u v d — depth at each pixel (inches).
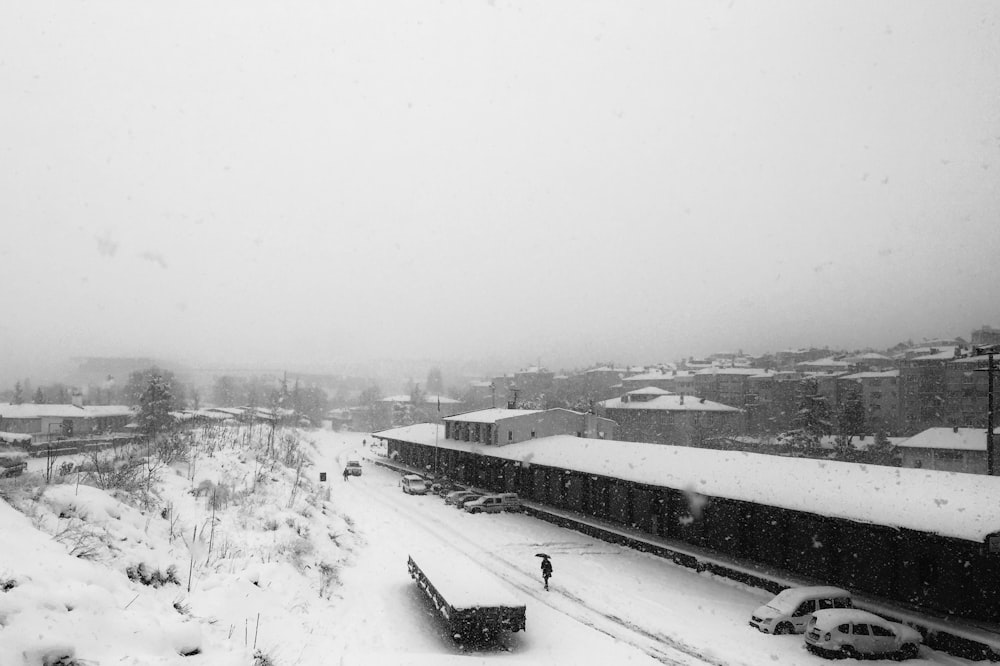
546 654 634.8
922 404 3056.1
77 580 414.9
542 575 958.4
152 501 762.2
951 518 707.4
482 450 1781.5
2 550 402.3
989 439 1212.5
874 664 639.8
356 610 721.0
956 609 735.7
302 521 981.2
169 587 553.3
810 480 917.8
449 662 567.8
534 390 5831.7
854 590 836.6
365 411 6387.8
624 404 3491.6
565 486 1460.4
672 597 850.1
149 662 364.5
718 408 3240.7
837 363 4092.0
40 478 657.0
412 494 1807.3
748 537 992.9
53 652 323.0
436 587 721.6
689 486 1015.6
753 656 648.4
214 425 2149.4
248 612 565.0
